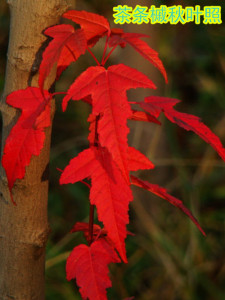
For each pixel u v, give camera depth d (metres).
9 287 0.68
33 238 0.68
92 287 0.66
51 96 0.64
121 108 0.61
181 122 0.66
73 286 1.42
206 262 1.53
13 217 0.67
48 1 0.64
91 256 0.67
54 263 1.44
